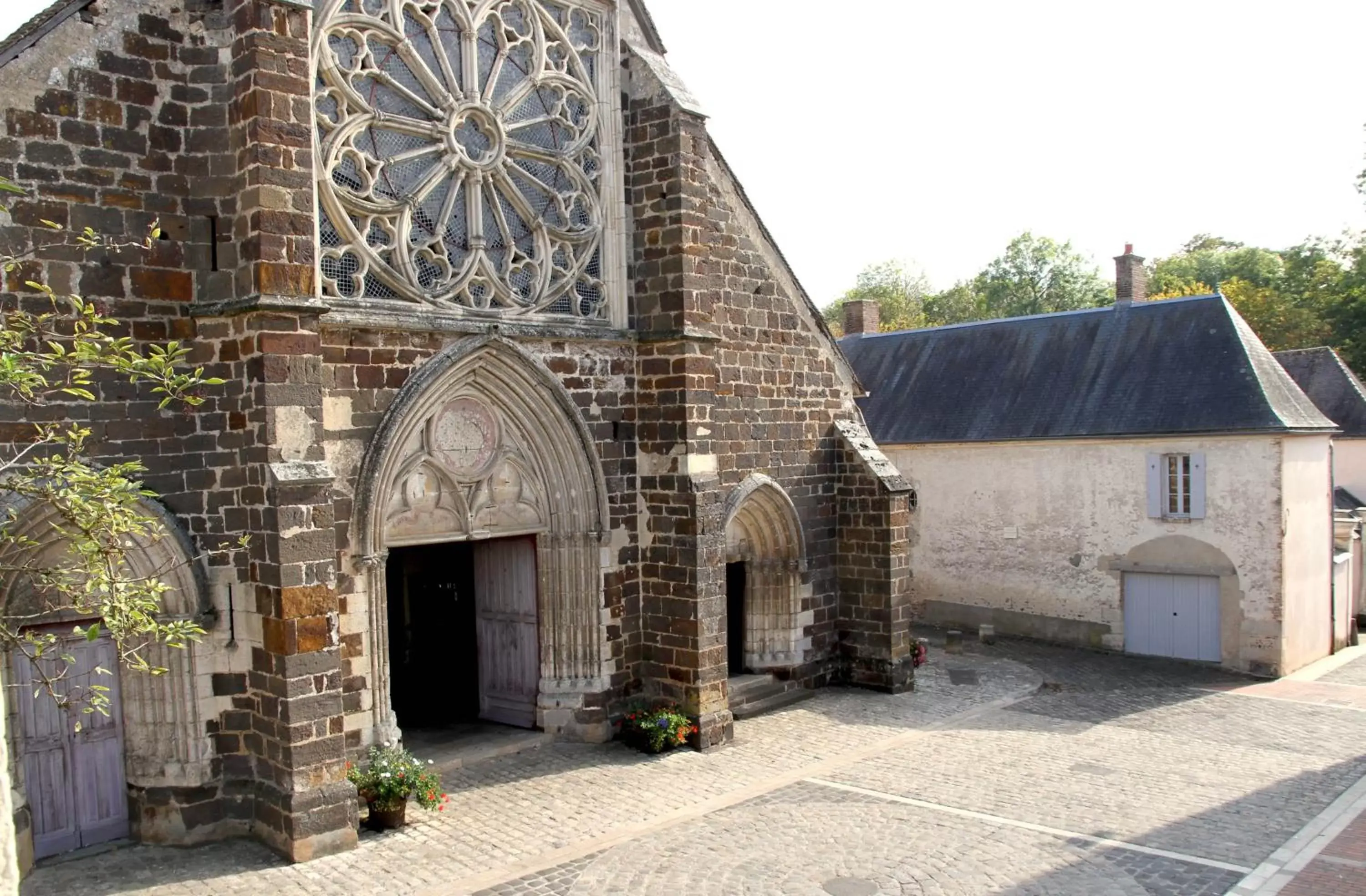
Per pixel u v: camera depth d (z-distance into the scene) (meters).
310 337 10.41
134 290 10.20
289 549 10.09
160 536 8.78
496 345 12.75
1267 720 16.95
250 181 10.16
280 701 10.16
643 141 14.62
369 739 11.58
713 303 15.73
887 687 17.83
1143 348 23.86
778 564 17.19
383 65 12.30
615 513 14.43
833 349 18.16
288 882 9.69
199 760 10.47
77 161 9.85
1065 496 23.52
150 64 10.30
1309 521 22.06
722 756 14.00
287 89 10.30
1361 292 40.88
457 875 9.96
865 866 10.28
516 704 14.71
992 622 24.80
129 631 7.99
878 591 17.84
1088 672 20.78
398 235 12.19
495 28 13.38
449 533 12.80
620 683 14.50
